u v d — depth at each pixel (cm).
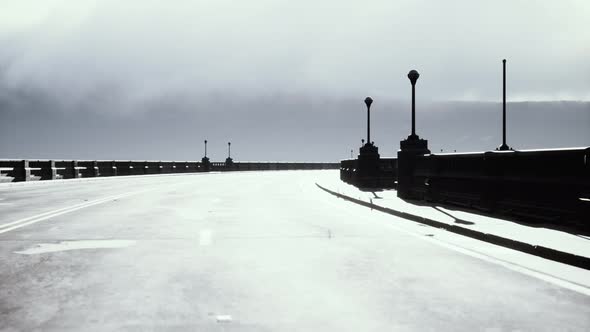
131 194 1945
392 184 2186
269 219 1114
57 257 684
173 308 456
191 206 1427
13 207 1395
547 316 432
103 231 924
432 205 1300
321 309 452
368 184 2169
